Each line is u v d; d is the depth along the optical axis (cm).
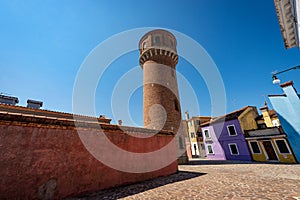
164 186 776
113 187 776
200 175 1050
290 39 757
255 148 1936
